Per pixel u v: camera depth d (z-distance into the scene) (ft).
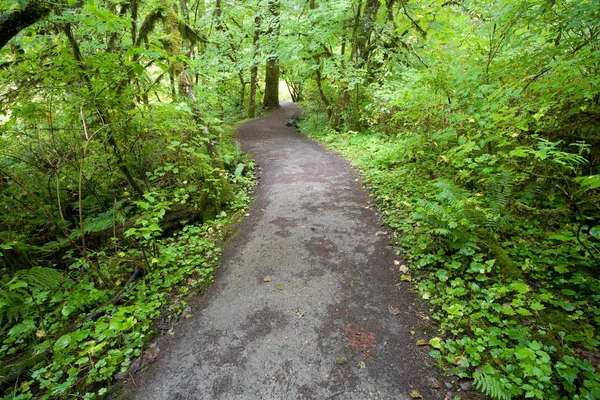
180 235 17.22
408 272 12.14
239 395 7.94
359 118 36.17
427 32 28.07
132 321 9.48
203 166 19.69
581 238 11.30
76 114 14.34
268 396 7.86
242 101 69.97
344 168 26.16
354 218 17.08
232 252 14.69
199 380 8.43
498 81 14.65
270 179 24.43
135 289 12.56
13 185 16.74
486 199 13.76
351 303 10.88
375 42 35.47
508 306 9.45
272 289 11.87
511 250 11.76
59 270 15.28
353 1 32.55
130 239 15.97
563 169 12.73
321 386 8.03
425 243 12.78
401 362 8.52
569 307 9.18
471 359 8.13
